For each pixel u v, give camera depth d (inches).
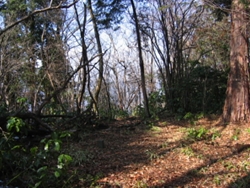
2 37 512.7
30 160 186.4
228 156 231.0
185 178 194.7
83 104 553.3
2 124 240.1
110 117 464.8
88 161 233.8
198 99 450.6
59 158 166.4
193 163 223.3
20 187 171.5
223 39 497.7
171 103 473.1
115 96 1035.9
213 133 312.0
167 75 501.7
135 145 290.5
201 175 197.5
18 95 593.3
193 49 625.3
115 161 237.9
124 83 1067.9
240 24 331.3
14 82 589.6
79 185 185.2
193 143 280.2
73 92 567.5
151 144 291.9
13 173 179.6
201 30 512.7
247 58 337.4
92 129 362.0
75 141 301.1
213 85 440.8
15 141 217.2
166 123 401.1
